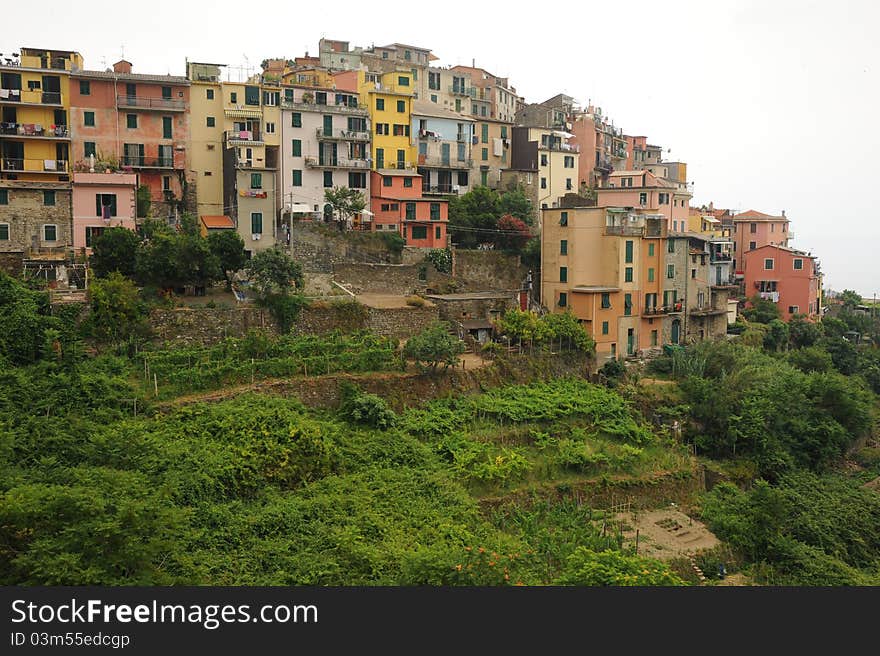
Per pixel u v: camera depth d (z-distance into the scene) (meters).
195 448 39.53
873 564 45.75
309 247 70.44
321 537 35.84
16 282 48.66
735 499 48.94
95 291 48.31
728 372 66.25
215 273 56.38
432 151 86.31
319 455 41.78
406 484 41.88
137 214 66.06
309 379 48.47
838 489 52.50
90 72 69.62
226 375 46.78
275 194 71.19
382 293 66.69
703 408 58.06
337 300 57.31
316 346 51.62
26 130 66.69
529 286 72.56
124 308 48.69
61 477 32.22
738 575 42.81
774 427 58.22
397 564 33.84
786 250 96.44
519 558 35.81
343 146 79.38
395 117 82.62
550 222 71.12
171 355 47.03
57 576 25.16
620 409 56.28
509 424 51.47
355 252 71.94
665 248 72.88
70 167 69.12
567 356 61.75
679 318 74.69
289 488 39.88
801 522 46.84
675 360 66.94
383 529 37.12
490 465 45.41
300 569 32.84
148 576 27.20
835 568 42.69
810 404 61.47
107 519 27.14
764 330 85.12
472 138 90.88
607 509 47.34
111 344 48.06
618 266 68.62
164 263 53.97
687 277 75.94
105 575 26.05
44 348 44.22
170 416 42.03
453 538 37.53
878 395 77.56
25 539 26.69
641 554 42.12
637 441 53.69
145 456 37.06
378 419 47.12
